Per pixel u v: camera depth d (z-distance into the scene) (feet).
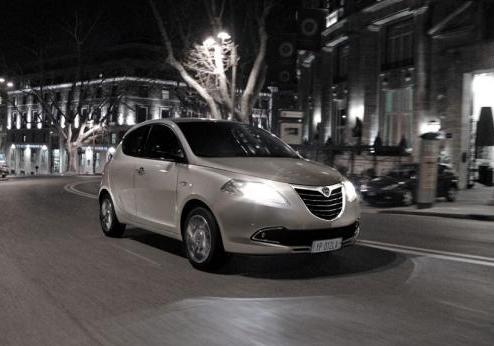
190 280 19.84
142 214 24.89
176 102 253.24
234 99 93.20
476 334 14.15
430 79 81.56
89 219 36.68
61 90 264.11
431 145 48.11
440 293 18.06
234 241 19.45
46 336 14.32
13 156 303.48
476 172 76.79
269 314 15.83
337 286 18.95
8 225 33.78
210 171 20.75
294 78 98.43
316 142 121.19
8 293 18.31
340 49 113.29
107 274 20.81
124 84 225.15
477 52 72.90
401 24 91.45
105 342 13.82
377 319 15.35
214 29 94.27
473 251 25.94
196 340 13.82
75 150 196.65
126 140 27.61
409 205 54.34
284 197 18.97
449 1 77.56
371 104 96.89
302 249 19.06
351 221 20.26
